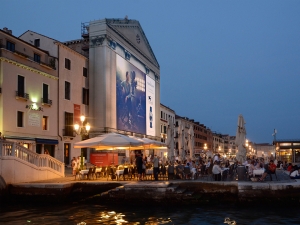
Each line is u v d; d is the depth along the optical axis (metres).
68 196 19.67
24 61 30.59
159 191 18.02
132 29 51.88
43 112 32.91
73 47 46.44
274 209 16.80
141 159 21.97
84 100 41.41
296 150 58.75
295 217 14.77
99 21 42.97
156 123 63.03
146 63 58.00
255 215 15.27
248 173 22.61
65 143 36.31
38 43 36.47
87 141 22.58
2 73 27.92
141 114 54.47
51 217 14.96
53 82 34.81
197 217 14.82
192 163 26.17
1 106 27.72
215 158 26.59
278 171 33.75
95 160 32.12
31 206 18.28
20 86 30.17
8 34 29.05
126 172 21.64
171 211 16.41
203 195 19.03
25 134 30.22
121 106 46.47
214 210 16.66
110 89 43.12
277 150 59.75
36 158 22.16
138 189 18.27
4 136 27.58
